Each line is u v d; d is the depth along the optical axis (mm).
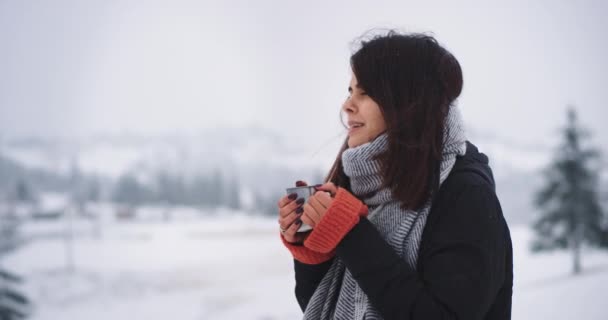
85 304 19781
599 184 20594
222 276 23766
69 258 27625
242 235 38062
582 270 19500
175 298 20000
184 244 33875
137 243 33844
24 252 28625
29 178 54938
